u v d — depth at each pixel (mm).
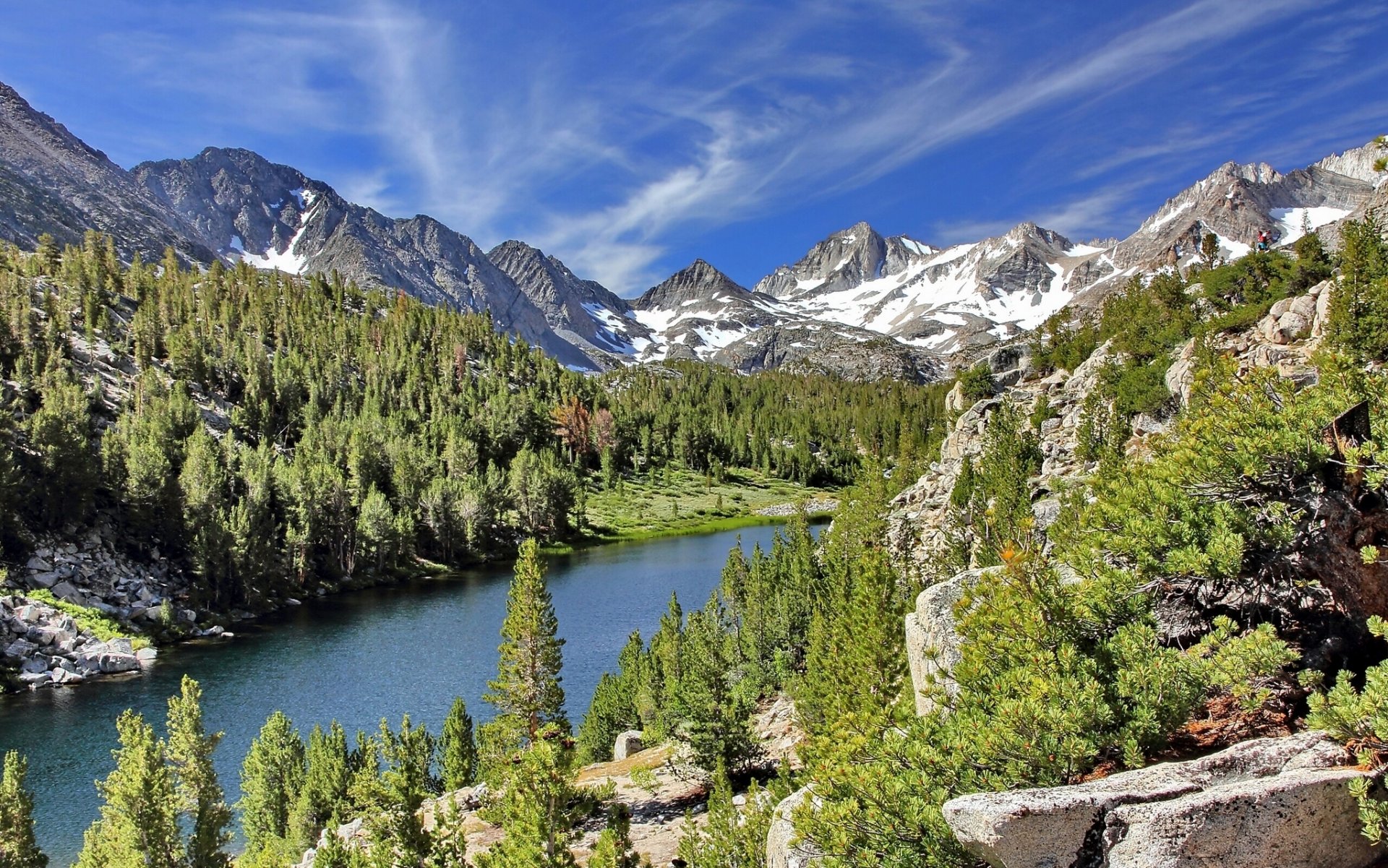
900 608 29562
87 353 152500
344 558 120250
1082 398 82625
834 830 14602
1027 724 12992
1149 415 64938
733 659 61656
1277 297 77062
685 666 51594
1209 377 19172
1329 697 11703
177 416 127000
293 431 161125
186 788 38312
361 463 140375
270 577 101688
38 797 48250
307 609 101000
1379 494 13523
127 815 35875
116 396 139250
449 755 45500
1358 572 13406
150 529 97500
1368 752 10586
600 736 53750
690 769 38719
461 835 27578
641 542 157125
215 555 94625
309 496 116688
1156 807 10508
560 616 92062
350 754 45375
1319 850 10375
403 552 129375
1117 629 15000
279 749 45750
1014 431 68375
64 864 41219
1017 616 15602
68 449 91688
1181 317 81062
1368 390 14773
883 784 14250
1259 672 12766
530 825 24141
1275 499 15203
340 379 188750
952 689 19125
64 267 199250
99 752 54531
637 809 36531
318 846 34531
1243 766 11328
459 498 142750
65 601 80875
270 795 44875
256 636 86375
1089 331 113250
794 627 64375
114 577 88438
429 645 81500
